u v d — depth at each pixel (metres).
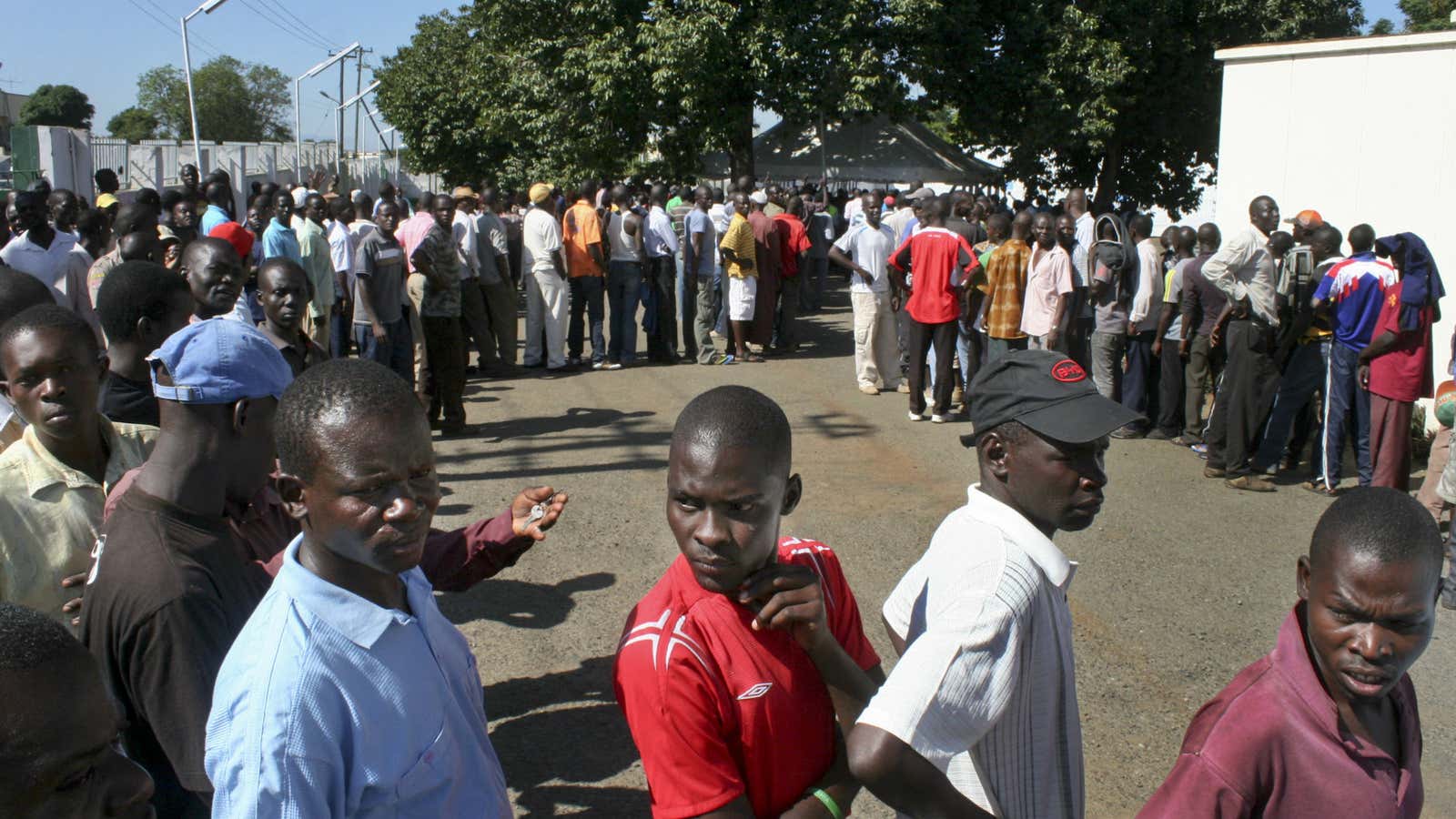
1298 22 22.16
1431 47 8.45
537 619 4.95
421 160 42.56
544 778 3.67
